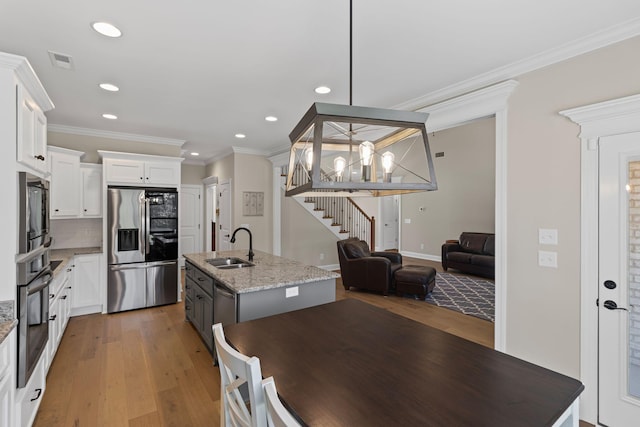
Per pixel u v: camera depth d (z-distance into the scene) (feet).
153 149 16.70
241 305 7.97
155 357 9.98
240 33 6.84
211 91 10.18
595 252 6.88
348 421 3.06
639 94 6.11
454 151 25.85
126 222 14.26
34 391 6.94
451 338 5.16
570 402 3.43
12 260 6.01
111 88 9.88
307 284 9.04
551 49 7.32
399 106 11.27
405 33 6.76
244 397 6.49
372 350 4.71
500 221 8.43
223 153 21.13
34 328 6.82
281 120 13.43
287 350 4.69
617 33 6.44
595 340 6.89
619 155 6.51
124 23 6.46
